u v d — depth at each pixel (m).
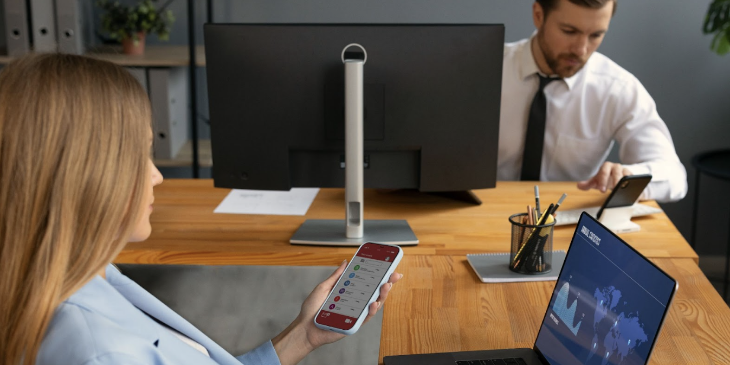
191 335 0.91
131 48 2.77
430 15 2.96
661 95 2.98
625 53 2.95
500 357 1.03
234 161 1.59
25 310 0.61
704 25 2.58
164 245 1.52
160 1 2.97
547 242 1.32
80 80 0.64
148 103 0.70
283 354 1.01
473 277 1.35
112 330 0.63
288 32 1.50
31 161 0.62
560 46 2.02
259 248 1.50
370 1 2.96
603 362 0.88
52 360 0.61
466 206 1.77
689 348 1.07
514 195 1.86
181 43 3.05
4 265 0.62
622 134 2.18
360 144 1.48
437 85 1.53
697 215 3.12
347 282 1.05
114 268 0.89
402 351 1.07
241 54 1.52
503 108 2.23
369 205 1.79
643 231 1.60
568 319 0.99
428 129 1.56
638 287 0.85
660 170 1.84
